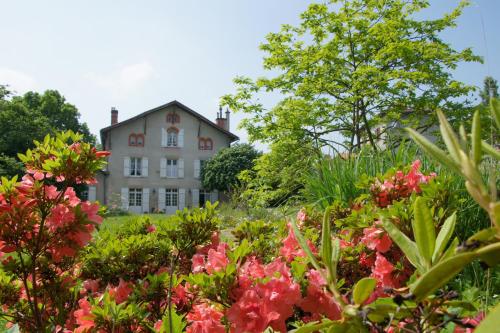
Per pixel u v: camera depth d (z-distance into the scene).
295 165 8.77
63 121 43.69
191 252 2.20
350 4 10.49
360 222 1.83
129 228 2.81
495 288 1.89
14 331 0.91
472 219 2.61
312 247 1.72
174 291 1.62
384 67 10.47
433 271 0.35
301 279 1.18
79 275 2.12
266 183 9.63
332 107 10.41
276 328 1.02
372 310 0.45
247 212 10.16
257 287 1.08
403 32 10.21
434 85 10.07
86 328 1.36
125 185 32.81
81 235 1.78
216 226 2.25
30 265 1.81
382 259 1.44
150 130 33.59
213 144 34.69
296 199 5.00
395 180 2.23
